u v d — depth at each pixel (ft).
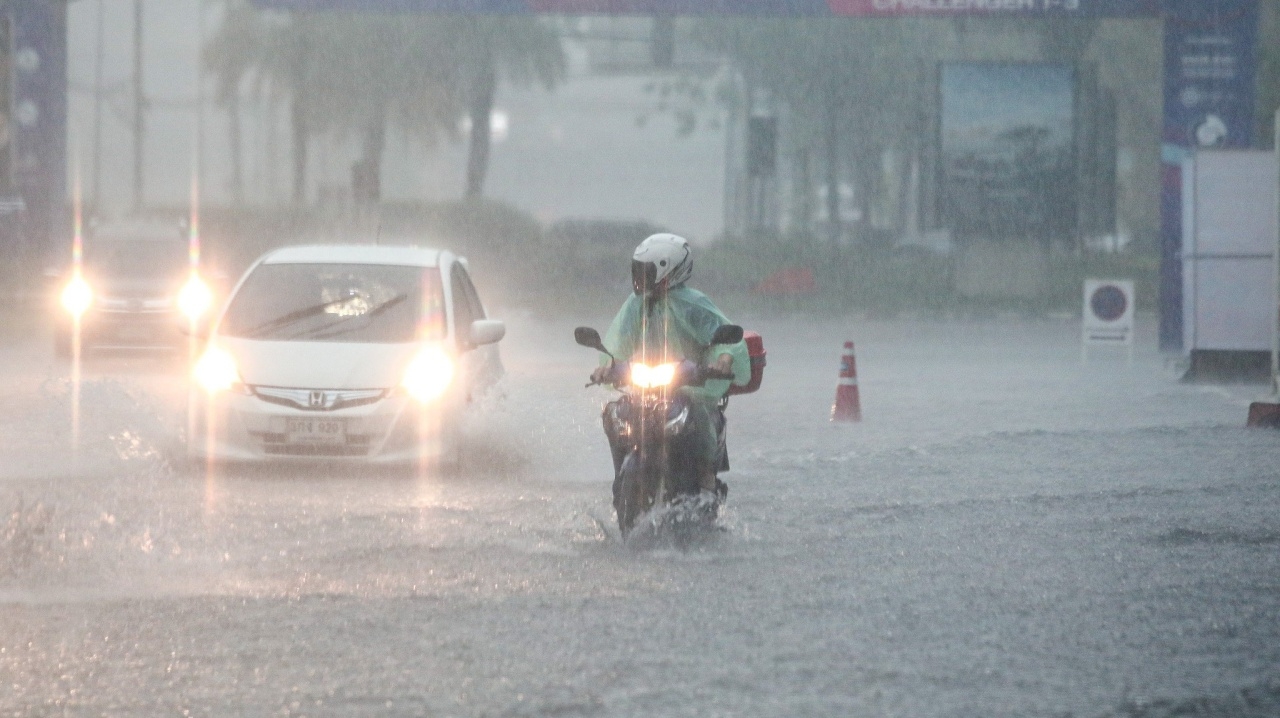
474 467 106.01
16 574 68.59
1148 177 595.88
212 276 200.03
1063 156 365.20
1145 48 530.27
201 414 104.37
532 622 60.44
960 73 364.79
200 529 80.12
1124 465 106.52
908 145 550.36
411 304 112.57
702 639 57.88
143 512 85.35
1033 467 105.70
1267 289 177.88
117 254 200.13
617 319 79.00
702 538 77.66
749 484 98.32
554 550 75.15
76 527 80.12
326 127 461.37
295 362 104.99
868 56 512.22
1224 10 228.43
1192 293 179.11
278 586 66.54
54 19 285.84
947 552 75.31
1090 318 209.26
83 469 102.17
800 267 413.18
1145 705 49.39
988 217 368.48
